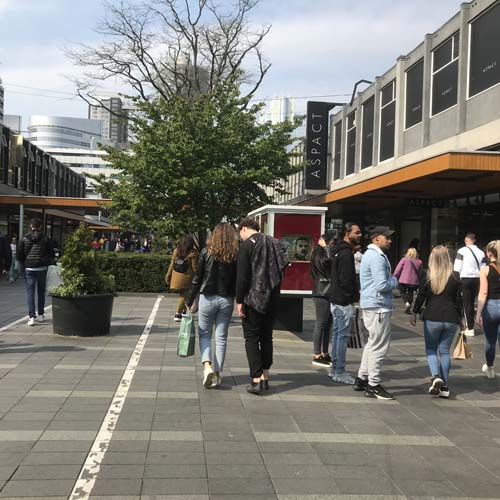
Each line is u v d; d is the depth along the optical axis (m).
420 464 4.29
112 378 6.48
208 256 6.23
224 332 6.29
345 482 3.90
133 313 12.25
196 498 3.58
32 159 40.56
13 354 7.62
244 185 17.66
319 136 28.19
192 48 27.84
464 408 5.88
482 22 16.38
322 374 7.15
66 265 9.01
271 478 3.92
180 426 4.90
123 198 16.72
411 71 21.61
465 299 10.70
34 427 4.75
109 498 3.53
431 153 19.17
